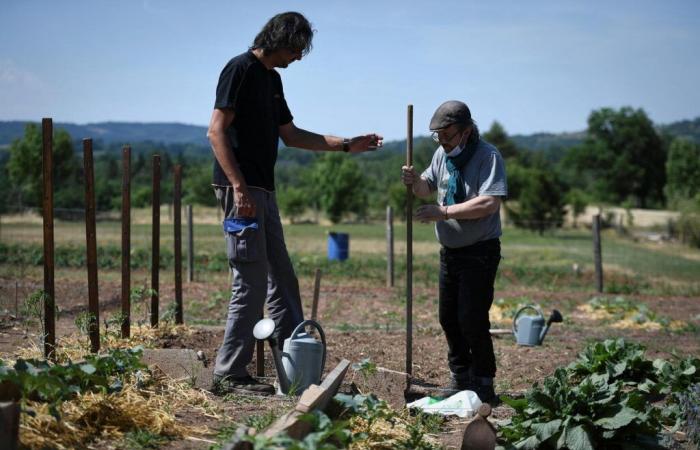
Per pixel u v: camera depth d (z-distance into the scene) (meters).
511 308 12.80
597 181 100.19
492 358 5.98
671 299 15.37
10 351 6.39
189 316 10.77
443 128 5.68
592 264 23.56
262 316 5.55
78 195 40.50
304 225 50.41
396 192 54.97
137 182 79.25
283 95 5.90
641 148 97.12
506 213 47.28
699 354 9.04
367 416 4.69
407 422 5.05
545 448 4.58
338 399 4.53
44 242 5.59
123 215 6.72
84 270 16.25
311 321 5.51
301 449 3.50
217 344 7.45
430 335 9.63
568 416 4.55
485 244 5.80
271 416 4.58
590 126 99.44
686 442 5.01
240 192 5.25
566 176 106.62
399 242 32.47
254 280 5.41
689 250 32.94
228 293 13.10
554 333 10.61
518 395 6.35
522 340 9.16
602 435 4.56
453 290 6.02
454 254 5.89
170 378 5.23
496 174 5.70
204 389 5.19
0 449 3.35
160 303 11.75
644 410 4.81
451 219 5.78
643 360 6.78
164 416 4.39
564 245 33.56
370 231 41.84
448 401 5.55
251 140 5.42
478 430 4.33
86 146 5.88
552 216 43.84
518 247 31.67
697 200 36.19
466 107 5.74
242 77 5.30
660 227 43.72
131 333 7.17
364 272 17.97
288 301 5.86
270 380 6.10
